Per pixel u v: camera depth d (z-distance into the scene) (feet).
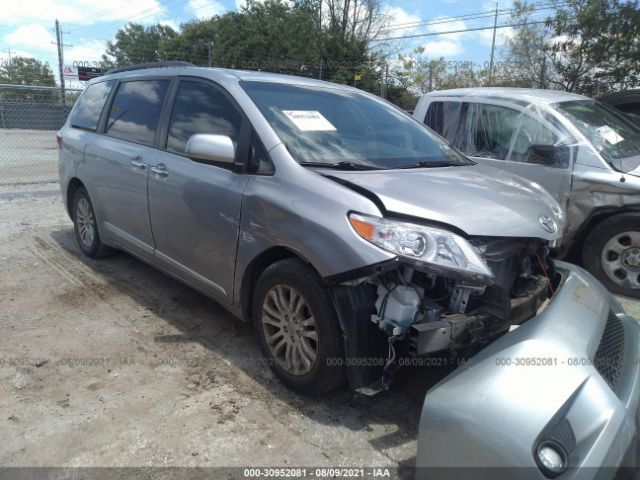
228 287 10.69
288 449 8.34
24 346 11.29
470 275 7.59
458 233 7.97
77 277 15.48
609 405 6.40
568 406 6.37
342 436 8.69
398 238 7.76
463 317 7.86
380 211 8.18
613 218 14.98
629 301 14.82
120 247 15.01
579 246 16.39
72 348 11.29
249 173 10.10
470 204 8.58
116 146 14.16
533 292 8.80
